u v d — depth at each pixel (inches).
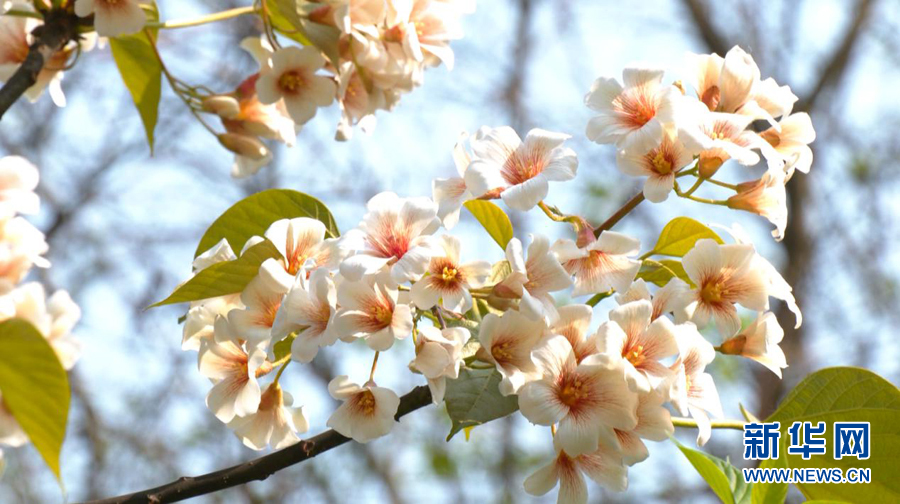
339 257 52.7
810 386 56.0
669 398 52.0
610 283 53.6
